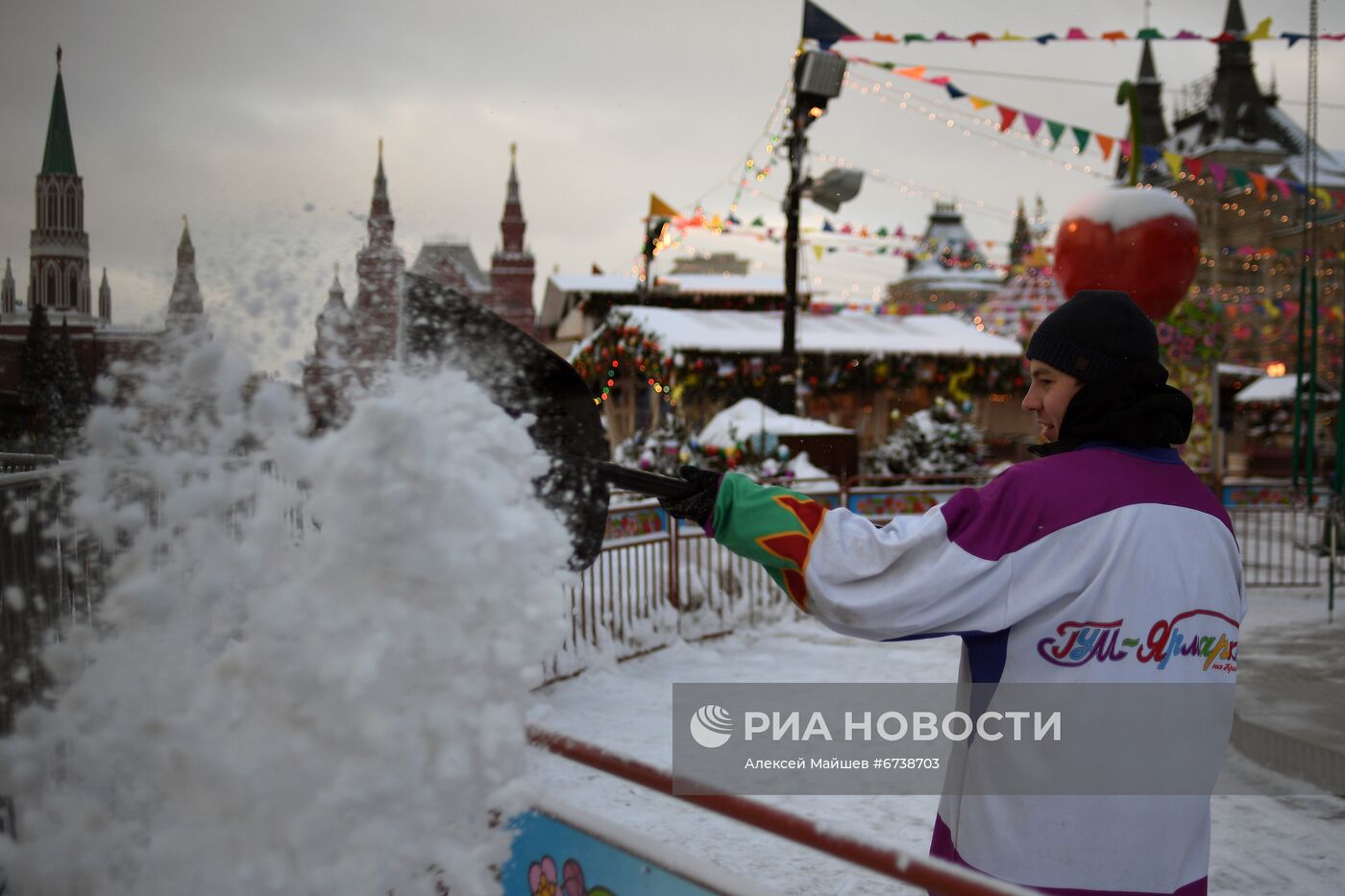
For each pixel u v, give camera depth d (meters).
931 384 20.09
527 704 1.58
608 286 29.11
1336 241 29.19
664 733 5.18
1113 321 1.79
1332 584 8.35
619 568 6.94
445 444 1.53
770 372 18.33
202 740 1.42
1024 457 20.70
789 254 13.98
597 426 1.82
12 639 1.81
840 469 13.05
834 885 3.44
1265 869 3.58
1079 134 10.90
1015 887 1.16
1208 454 13.55
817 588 1.71
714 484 1.81
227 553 1.49
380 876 1.40
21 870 1.49
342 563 1.43
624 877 1.53
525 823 1.70
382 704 1.40
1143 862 1.62
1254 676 6.02
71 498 1.78
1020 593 1.66
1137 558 1.65
